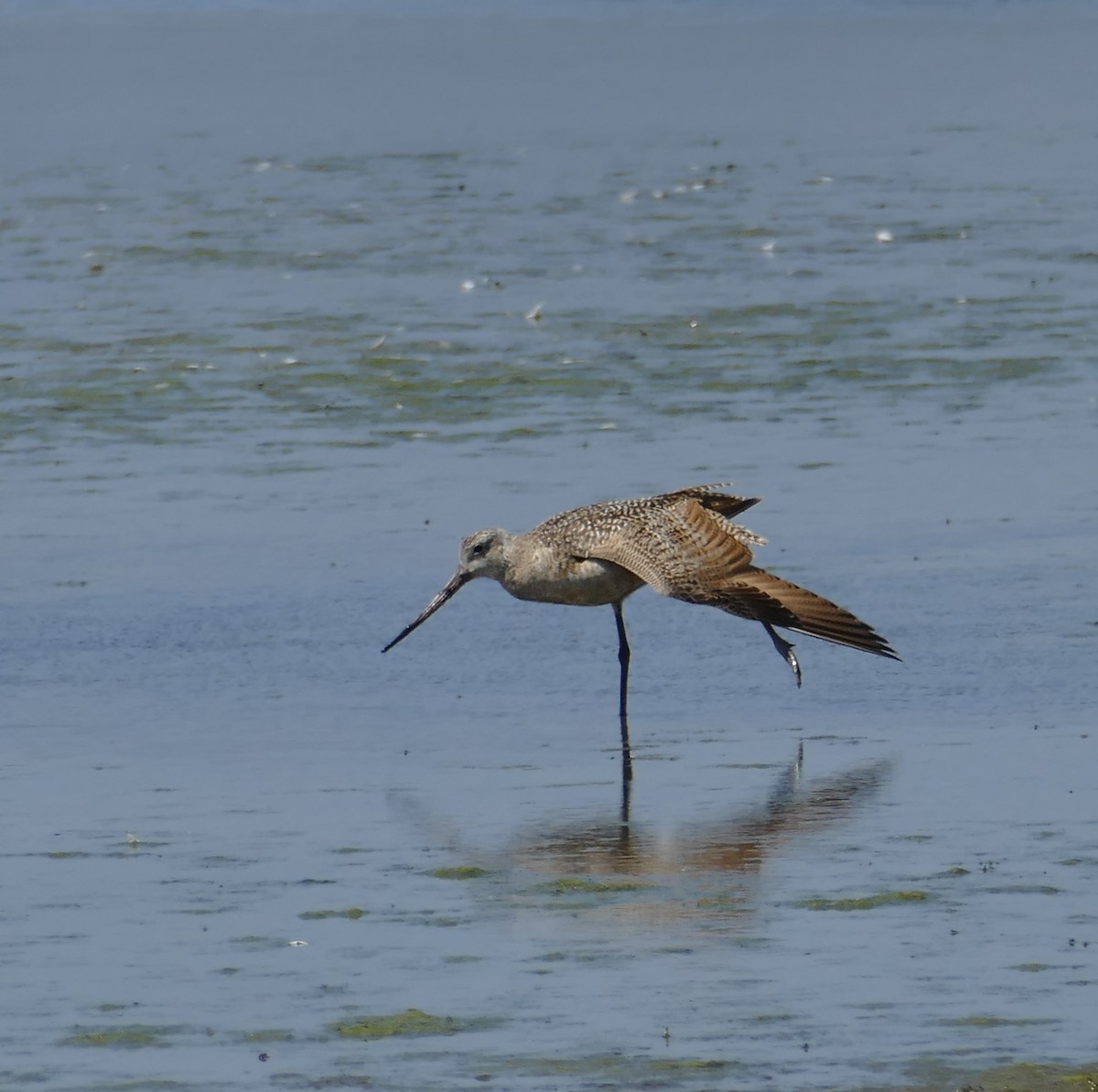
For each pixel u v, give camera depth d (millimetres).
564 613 15938
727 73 51969
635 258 29484
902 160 38406
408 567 16703
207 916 10297
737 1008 9141
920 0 65188
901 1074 8500
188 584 16344
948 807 11703
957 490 18438
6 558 16953
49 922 10234
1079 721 13156
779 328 24938
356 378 22766
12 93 50062
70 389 22328
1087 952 9656
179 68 54219
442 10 66438
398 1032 8961
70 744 13133
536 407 21516
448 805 11938
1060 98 45969
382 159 39719
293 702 13961
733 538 13203
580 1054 8734
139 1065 8672
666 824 11555
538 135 42781
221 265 29422
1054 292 26688
